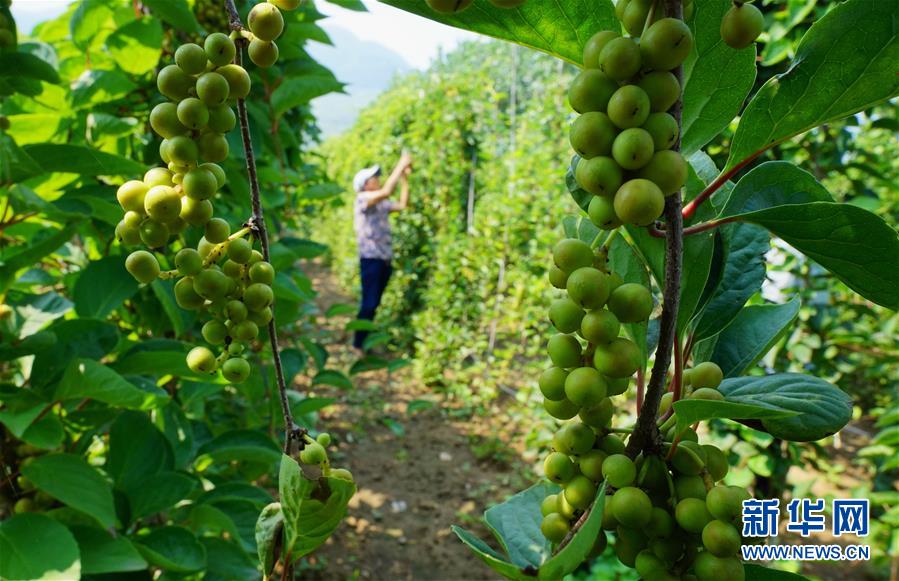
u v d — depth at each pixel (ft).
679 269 2.10
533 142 23.94
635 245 2.70
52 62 6.95
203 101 2.45
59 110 7.14
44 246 5.35
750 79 2.35
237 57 2.61
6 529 4.75
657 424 2.53
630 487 2.17
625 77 1.87
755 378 2.80
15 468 5.68
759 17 1.88
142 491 6.12
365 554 13.62
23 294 6.18
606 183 1.88
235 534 6.52
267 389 9.75
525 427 19.86
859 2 2.03
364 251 26.25
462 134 29.96
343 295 39.88
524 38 2.47
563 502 2.44
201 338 8.29
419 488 16.58
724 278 2.97
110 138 8.18
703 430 11.58
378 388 23.68
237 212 10.09
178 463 7.23
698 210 2.78
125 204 2.54
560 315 2.14
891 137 20.01
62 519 5.74
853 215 2.11
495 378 22.21
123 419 6.37
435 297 25.09
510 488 16.74
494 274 23.91
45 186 6.90
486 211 25.77
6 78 5.69
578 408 2.32
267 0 2.47
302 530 2.34
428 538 14.37
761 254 2.99
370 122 44.70
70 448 6.32
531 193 23.04
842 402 2.47
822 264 2.42
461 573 13.16
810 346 11.66
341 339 28.89
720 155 10.86
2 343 5.39
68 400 5.66
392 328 28.94
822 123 2.33
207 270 2.66
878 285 2.36
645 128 1.86
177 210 2.50
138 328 8.65
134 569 4.96
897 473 15.55
